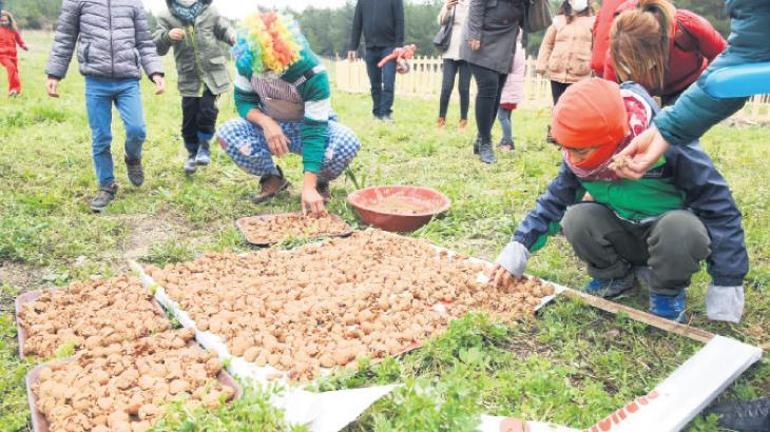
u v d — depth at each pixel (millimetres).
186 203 4934
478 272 3598
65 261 3861
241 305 3066
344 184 5641
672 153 2688
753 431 2217
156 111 10625
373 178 5891
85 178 5512
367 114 11367
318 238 4180
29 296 3252
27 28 61219
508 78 7406
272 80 4336
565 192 3088
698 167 2691
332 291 3268
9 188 5234
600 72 4328
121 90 4809
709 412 2305
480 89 6309
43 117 9086
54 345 2742
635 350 2770
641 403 2268
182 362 2570
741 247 2729
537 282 3326
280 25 4074
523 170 6027
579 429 2215
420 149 7273
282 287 3311
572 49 6988
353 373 2506
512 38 6145
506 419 2217
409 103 14938
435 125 9742
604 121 2490
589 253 3184
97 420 2211
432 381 2504
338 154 4816
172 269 3592
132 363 2582
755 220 4477
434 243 4207
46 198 4867
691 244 2730
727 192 2725
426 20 51031
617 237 3125
